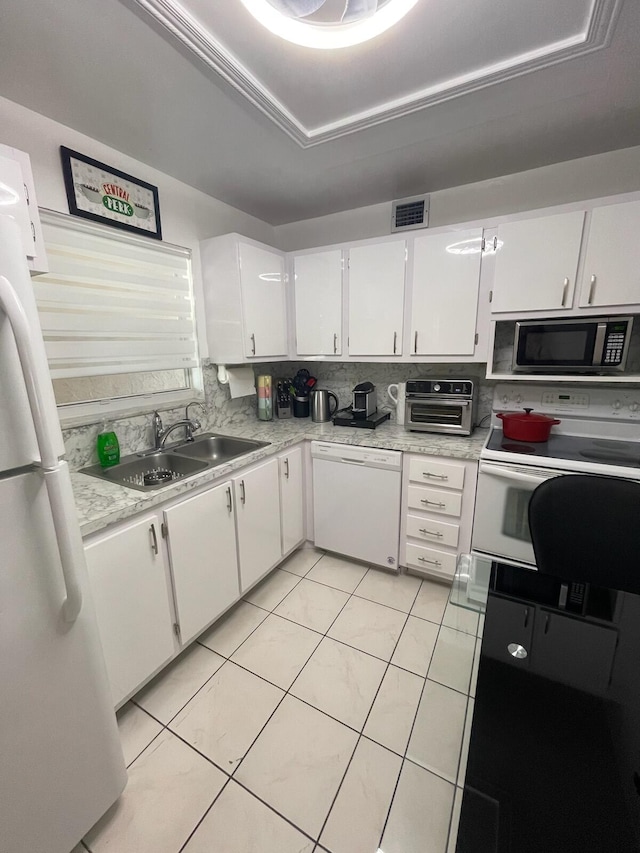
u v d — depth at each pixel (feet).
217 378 8.02
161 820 3.65
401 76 4.21
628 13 3.38
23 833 2.89
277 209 8.42
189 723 4.59
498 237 6.16
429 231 6.75
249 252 7.24
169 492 4.83
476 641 3.53
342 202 8.07
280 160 6.10
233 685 5.10
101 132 5.24
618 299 5.51
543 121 5.18
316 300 8.16
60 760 3.10
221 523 5.81
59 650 3.03
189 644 5.78
